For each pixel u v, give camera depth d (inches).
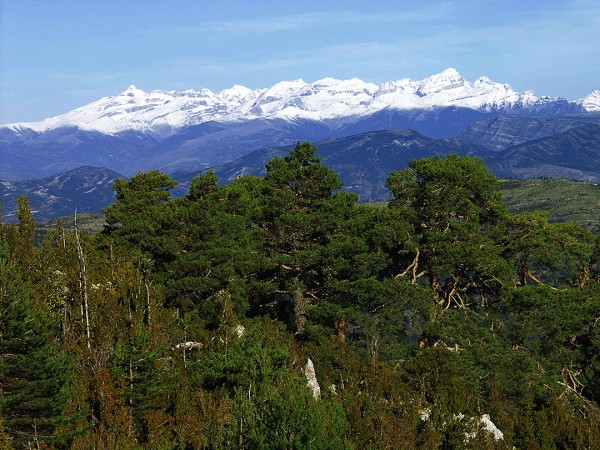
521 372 2228.1
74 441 1179.3
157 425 1295.5
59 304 1555.1
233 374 1461.6
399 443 1466.5
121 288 1691.7
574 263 2657.5
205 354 1654.8
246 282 2422.5
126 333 1480.1
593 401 2384.4
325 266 2388.0
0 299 1250.0
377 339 2202.3
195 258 2223.2
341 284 2368.4
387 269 2723.9
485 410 1929.1
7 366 1207.6
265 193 2719.0
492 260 2470.5
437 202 2608.3
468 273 2620.6
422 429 1625.2
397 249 2667.3
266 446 1114.7
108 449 1176.8
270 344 1696.6
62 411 1248.8
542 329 2372.0
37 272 1691.7
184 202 2506.2
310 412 1157.7
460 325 2321.6
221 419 1307.8
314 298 2501.2
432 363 1888.5
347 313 2349.9
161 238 2273.6
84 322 1472.7
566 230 2711.6
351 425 1478.8
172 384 1434.5
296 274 2465.6
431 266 2518.5
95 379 1320.1
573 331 2400.3
